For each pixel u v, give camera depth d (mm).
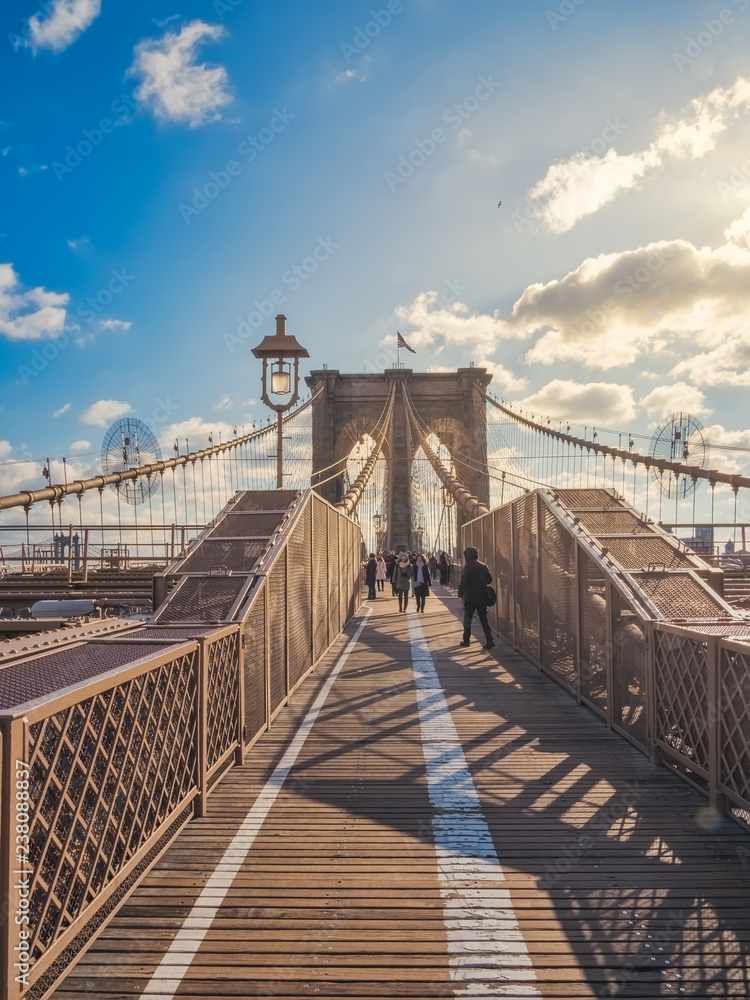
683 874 3197
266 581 5852
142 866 3213
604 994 2361
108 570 15234
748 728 3523
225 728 4613
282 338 10898
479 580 10852
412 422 59250
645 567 5844
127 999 2324
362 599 22562
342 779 4582
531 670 8742
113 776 2770
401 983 2420
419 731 5801
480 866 3295
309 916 2854
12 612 10820
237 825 3814
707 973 2471
